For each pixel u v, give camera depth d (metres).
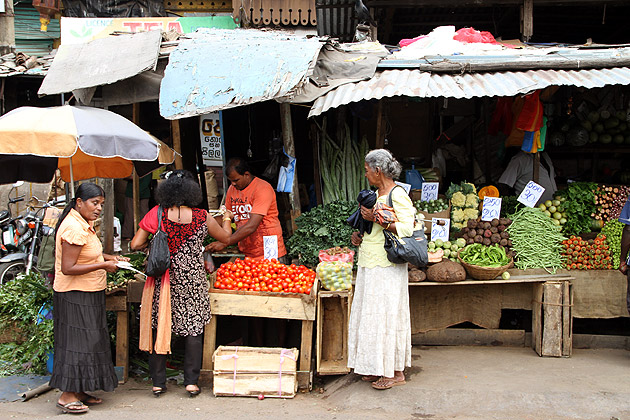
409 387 4.40
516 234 5.34
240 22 8.38
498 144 7.15
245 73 5.21
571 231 5.65
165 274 4.31
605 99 7.19
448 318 5.42
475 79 5.48
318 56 5.82
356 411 4.22
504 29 10.65
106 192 5.82
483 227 5.38
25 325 5.23
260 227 5.22
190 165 6.84
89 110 4.31
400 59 6.10
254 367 4.50
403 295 4.33
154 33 5.86
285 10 8.05
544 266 5.22
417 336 5.45
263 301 4.61
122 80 5.61
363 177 5.72
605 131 7.16
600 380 4.52
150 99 5.63
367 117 5.91
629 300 4.94
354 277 5.16
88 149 3.92
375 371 4.24
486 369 4.79
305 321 4.64
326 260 4.95
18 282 5.53
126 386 4.80
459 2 8.24
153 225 4.30
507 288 5.35
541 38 11.05
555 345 5.08
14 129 3.83
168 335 4.32
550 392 4.28
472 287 5.37
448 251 5.32
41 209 7.39
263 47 5.56
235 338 6.04
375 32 8.52
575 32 10.70
